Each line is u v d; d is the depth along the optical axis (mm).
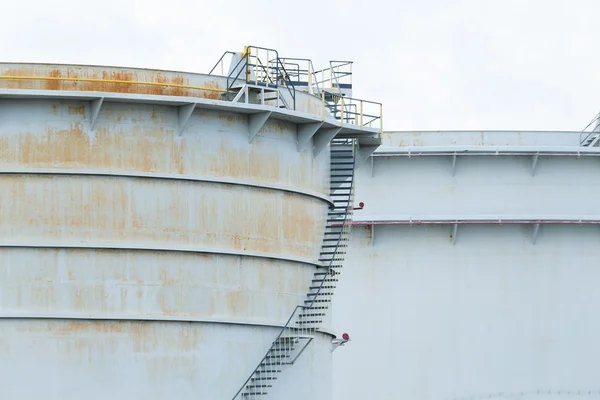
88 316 47656
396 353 69125
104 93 47500
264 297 50812
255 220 50719
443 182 69875
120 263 48188
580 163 70500
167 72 49312
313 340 52969
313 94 54625
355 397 68938
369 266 69625
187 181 49219
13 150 47875
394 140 70125
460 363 69125
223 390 49469
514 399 69125
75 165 48062
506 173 70188
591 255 70375
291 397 51562
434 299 69375
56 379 47375
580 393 69625
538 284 69875
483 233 69875
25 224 47719
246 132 50625
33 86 48062
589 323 70062
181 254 48938
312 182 53438
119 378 47844
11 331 47406
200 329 49125
